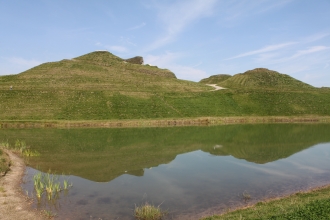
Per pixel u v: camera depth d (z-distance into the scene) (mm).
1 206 14031
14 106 62219
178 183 18766
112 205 14836
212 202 15273
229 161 25359
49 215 13352
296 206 12906
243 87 100250
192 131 46125
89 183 18672
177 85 92125
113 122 54312
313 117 67938
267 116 69438
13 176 19484
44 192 16703
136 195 16422
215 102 78438
